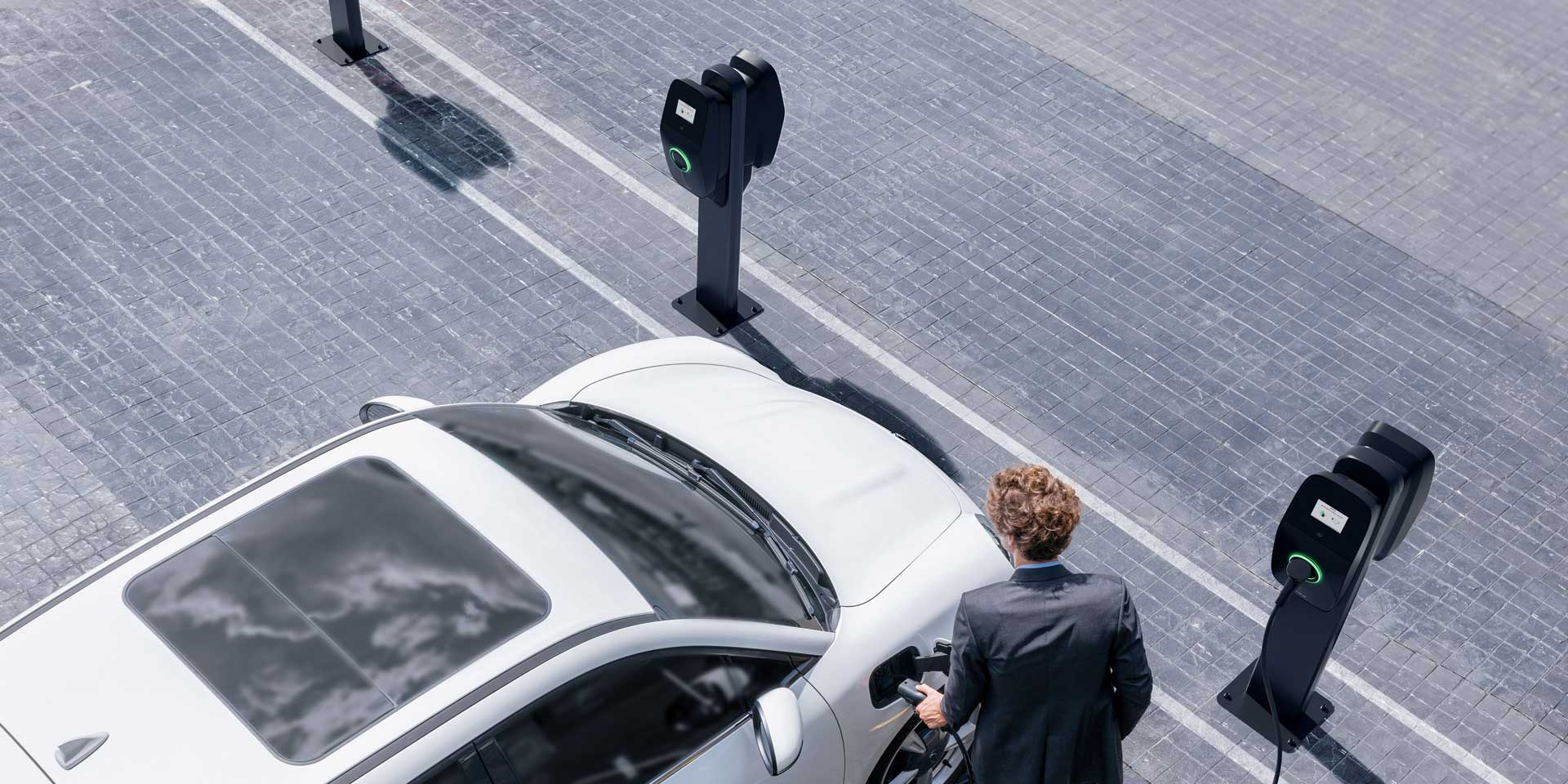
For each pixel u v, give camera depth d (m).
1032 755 4.03
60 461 6.16
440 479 4.13
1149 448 6.80
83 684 3.45
